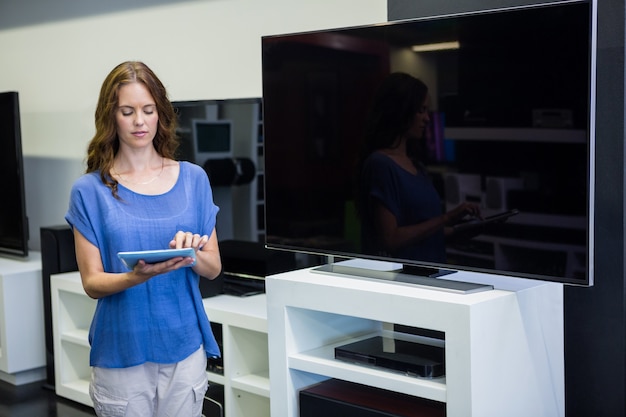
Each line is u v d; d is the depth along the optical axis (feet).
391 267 10.39
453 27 8.96
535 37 8.39
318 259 12.14
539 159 8.48
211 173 13.52
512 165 8.67
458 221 9.13
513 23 8.53
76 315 14.90
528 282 9.38
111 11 16.17
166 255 7.07
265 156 10.91
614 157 9.71
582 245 8.27
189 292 7.86
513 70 8.57
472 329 8.27
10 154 16.30
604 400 10.03
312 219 10.50
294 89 10.46
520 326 8.95
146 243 7.64
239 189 13.17
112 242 7.63
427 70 9.21
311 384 10.25
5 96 16.21
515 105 8.59
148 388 7.72
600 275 9.95
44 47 17.74
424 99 9.27
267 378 11.91
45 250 14.98
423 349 9.58
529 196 8.57
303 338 10.10
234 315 11.68
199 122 13.61
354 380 9.30
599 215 9.89
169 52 15.17
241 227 13.20
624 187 9.68
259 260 12.98
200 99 14.70
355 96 9.86
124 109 7.61
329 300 9.44
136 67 7.72
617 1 9.59
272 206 10.92
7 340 15.25
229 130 13.20
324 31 10.09
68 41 17.16
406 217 9.55
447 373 8.49
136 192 7.73
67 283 14.38
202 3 14.47
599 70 9.77
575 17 8.11
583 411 10.23
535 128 8.48
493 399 8.59
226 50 14.19
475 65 8.83
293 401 10.02
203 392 7.89
